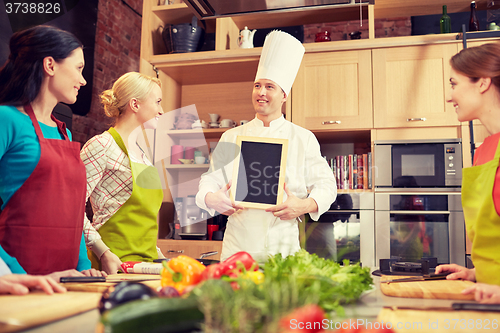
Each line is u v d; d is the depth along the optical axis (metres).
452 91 1.14
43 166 1.12
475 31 2.63
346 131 2.68
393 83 2.60
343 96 2.66
